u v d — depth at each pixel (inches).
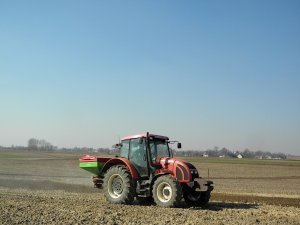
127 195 557.3
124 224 400.8
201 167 2108.8
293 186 1182.3
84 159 628.4
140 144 583.5
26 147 7111.2
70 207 503.8
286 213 530.0
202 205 570.9
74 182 1079.0
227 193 878.4
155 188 539.8
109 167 610.2
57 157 2719.0
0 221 400.2
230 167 2140.7
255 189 1045.2
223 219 446.9
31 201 558.6
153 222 413.7
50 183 1010.1
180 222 416.8
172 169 550.6
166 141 611.2
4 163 1888.5
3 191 748.0
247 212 517.7
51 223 395.9
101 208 503.5
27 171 1478.8
